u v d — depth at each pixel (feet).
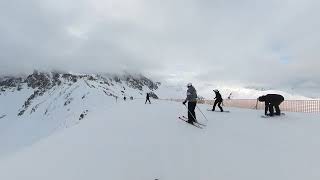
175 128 62.08
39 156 52.42
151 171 42.68
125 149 51.31
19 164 49.57
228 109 89.51
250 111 83.05
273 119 68.80
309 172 38.81
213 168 42.11
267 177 38.52
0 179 43.86
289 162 42.22
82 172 43.68
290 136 53.88
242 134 56.34
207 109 87.10
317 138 51.78
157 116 78.23
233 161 43.80
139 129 63.67
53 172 44.47
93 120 83.10
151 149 50.39
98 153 50.60
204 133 57.62
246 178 38.78
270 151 46.68
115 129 65.72
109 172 43.11
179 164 44.11
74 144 57.00
